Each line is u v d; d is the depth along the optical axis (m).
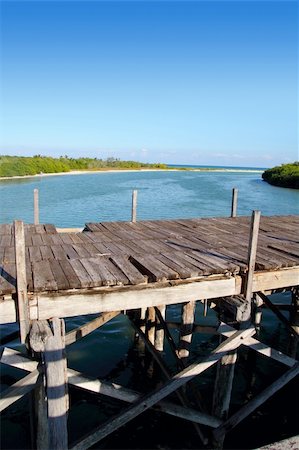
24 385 5.05
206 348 10.39
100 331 11.12
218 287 6.18
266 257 7.10
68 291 5.29
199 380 9.01
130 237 8.87
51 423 4.71
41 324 4.93
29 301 5.05
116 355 9.92
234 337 5.91
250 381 9.15
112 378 8.91
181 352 7.34
